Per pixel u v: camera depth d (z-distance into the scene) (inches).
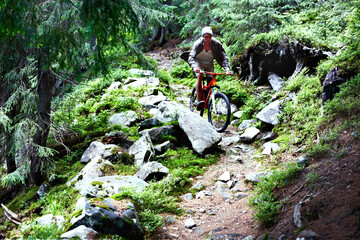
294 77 283.6
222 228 136.6
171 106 264.8
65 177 218.4
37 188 214.5
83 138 264.7
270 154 207.0
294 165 155.3
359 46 200.5
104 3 99.6
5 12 110.3
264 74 327.0
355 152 131.5
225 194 175.5
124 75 408.8
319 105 213.8
